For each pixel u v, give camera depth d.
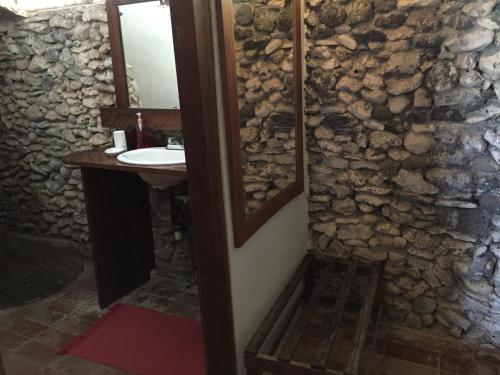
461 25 1.77
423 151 1.98
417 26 1.86
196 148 1.43
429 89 1.90
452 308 2.12
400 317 2.27
